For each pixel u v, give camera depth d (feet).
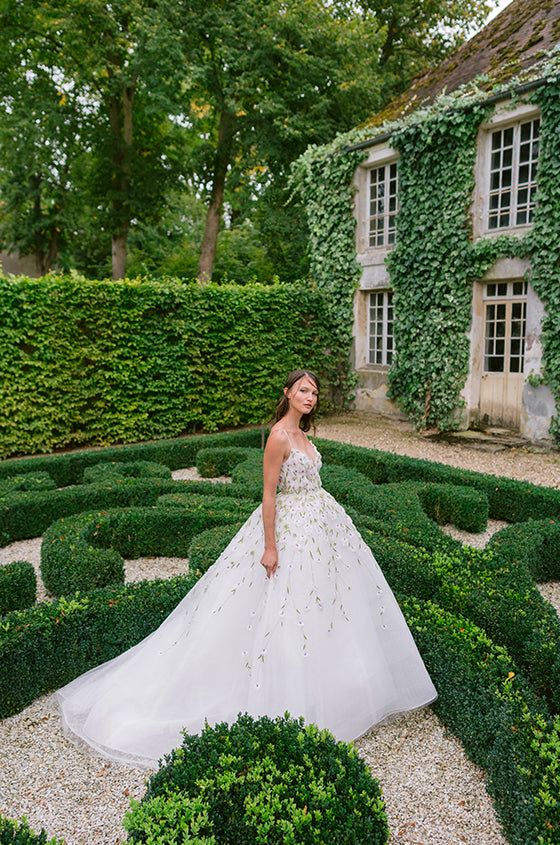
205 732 6.83
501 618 9.74
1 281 26.81
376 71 56.59
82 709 8.84
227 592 8.70
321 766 6.33
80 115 53.78
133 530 15.52
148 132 61.87
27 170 63.41
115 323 30.25
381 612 8.87
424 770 7.90
